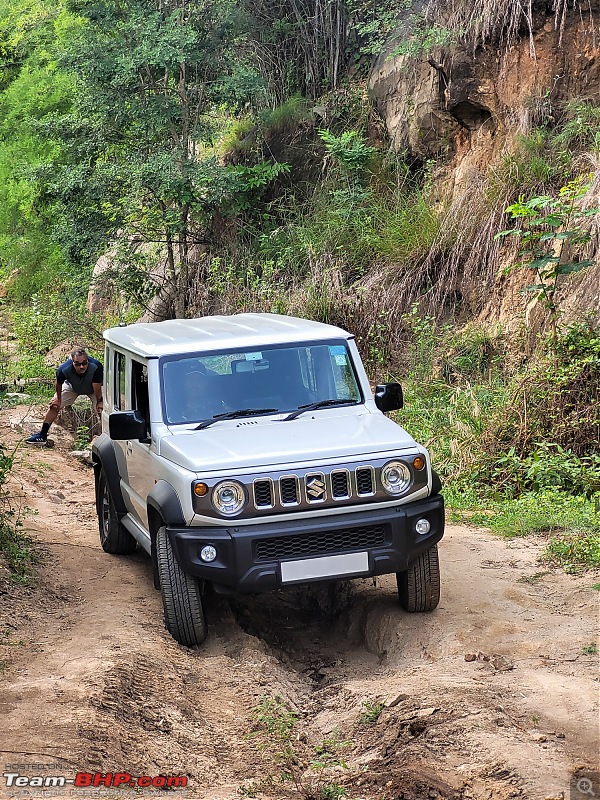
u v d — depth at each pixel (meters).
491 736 4.87
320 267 16.66
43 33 32.12
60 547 8.92
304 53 20.84
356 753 5.14
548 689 5.50
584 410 10.90
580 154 14.28
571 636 6.36
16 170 28.16
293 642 7.21
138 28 18.66
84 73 19.06
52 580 7.86
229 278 18.05
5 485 11.35
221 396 7.19
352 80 20.36
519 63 15.38
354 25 20.16
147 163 18.59
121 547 8.73
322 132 18.73
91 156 20.36
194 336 7.64
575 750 4.74
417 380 13.97
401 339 15.12
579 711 5.18
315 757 5.21
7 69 32.41
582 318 11.93
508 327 13.79
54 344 22.69
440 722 5.12
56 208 21.19
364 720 5.42
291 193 19.70
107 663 5.92
